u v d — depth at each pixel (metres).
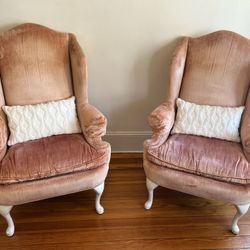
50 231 1.77
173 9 1.98
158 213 1.92
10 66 1.82
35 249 1.66
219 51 1.92
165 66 2.20
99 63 2.16
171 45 2.11
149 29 2.05
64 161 1.61
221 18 2.02
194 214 1.92
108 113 2.39
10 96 1.86
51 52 1.87
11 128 1.76
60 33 1.90
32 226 1.80
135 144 2.51
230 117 1.87
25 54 1.82
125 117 2.41
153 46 2.12
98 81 2.24
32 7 1.91
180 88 2.04
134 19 2.00
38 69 1.86
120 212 1.92
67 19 1.97
